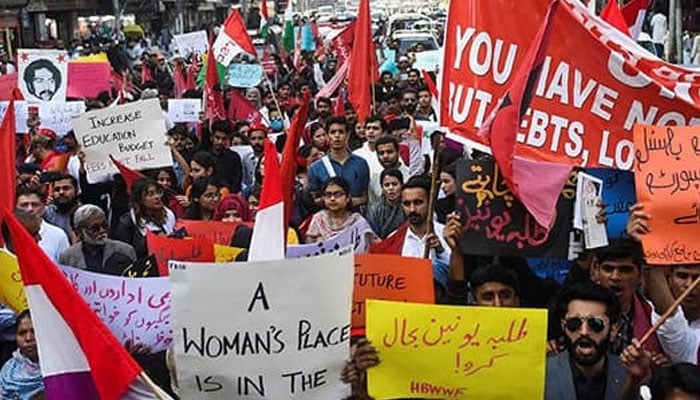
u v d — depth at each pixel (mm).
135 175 10539
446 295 6699
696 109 6523
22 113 14602
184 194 12188
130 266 7316
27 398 6469
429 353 5273
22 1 45062
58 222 10414
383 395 5305
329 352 5109
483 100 6828
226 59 18281
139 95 21047
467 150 11000
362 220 9172
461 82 6895
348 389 5172
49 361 5273
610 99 6621
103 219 8453
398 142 11609
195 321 4996
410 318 5266
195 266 4961
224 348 5027
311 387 5121
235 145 14141
